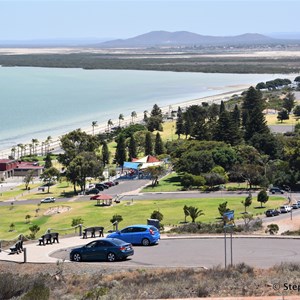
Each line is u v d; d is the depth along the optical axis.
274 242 49.41
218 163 136.12
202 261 41.59
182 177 131.00
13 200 125.25
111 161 171.12
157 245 48.38
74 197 126.88
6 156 182.38
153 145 177.38
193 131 168.25
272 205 102.38
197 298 28.33
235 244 48.53
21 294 31.08
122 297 29.23
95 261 42.50
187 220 88.88
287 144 153.25
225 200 110.31
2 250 49.25
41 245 50.41
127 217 95.94
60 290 32.44
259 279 32.00
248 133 164.38
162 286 31.22
